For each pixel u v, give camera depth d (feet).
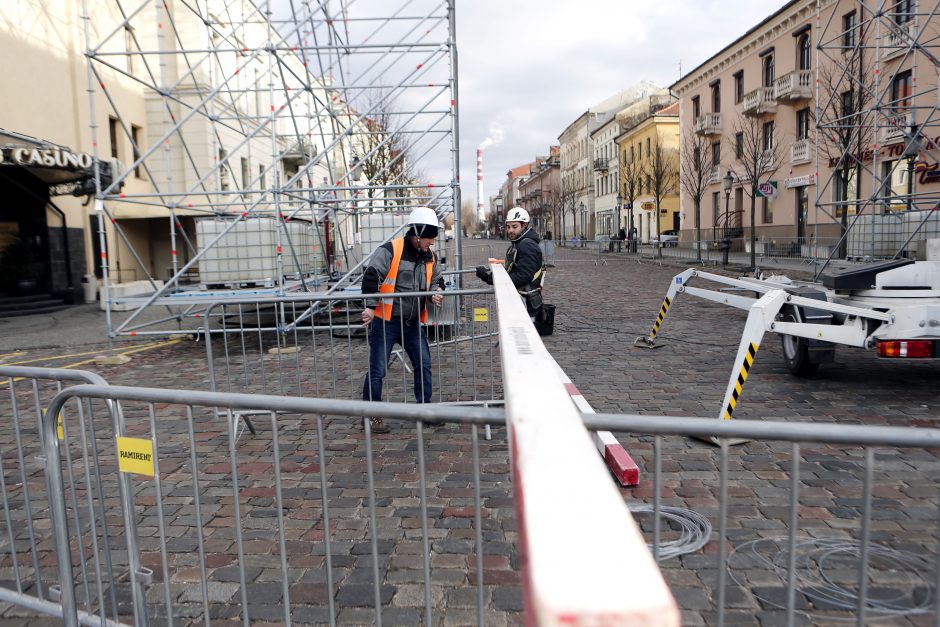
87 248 60.70
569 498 2.89
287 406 7.50
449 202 47.83
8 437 19.42
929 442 5.38
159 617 9.85
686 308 43.78
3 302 51.60
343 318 27.66
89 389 8.72
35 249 55.77
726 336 32.17
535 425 3.86
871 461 5.54
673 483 14.01
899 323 18.65
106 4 61.82
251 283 36.65
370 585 10.44
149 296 34.91
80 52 58.39
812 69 85.87
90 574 11.22
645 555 2.41
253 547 11.90
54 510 9.44
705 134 116.26
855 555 10.83
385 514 13.05
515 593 10.04
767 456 15.43
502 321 8.51
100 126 60.75
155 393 8.24
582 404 15.84
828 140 72.33
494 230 402.11
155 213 64.49
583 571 2.30
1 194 54.13
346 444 17.31
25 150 44.09
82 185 51.55
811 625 9.05
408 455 16.30
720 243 94.32
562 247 197.26
